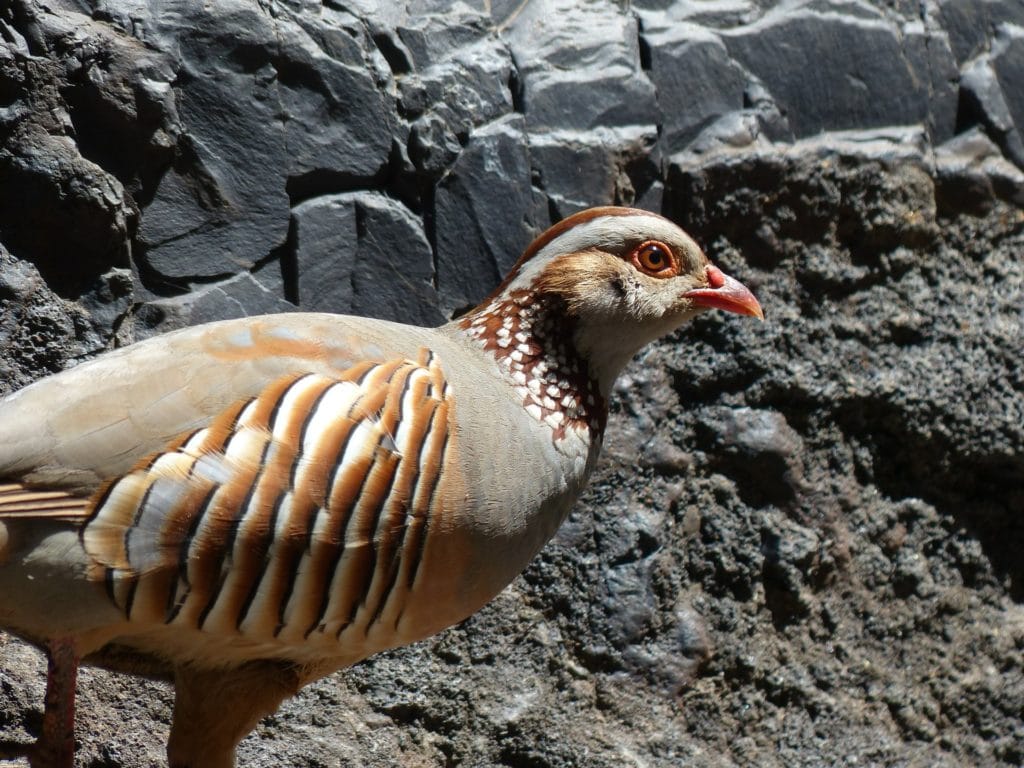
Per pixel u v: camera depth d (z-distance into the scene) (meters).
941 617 11.20
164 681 8.02
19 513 6.35
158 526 6.50
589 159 10.56
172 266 9.50
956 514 11.40
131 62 9.26
